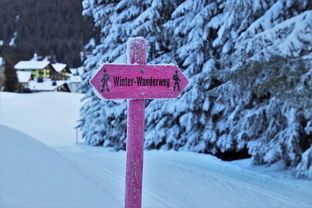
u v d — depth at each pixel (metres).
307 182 6.66
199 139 10.91
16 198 3.34
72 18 145.88
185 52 10.53
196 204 4.92
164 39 11.90
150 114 11.86
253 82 6.95
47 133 25.86
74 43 129.62
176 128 11.48
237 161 9.20
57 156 5.61
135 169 2.36
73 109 39.09
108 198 4.13
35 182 3.94
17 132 6.64
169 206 4.71
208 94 9.77
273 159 7.54
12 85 56.06
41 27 145.62
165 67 2.43
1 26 154.25
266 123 8.16
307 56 5.82
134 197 2.35
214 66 10.11
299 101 6.04
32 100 41.44
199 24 9.95
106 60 14.12
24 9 156.50
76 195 3.93
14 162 4.39
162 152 10.51
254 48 6.16
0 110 34.50
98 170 6.51
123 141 14.41
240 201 5.23
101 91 2.21
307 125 7.01
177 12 10.70
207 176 6.80
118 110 13.98
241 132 9.02
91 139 16.17
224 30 8.42
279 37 6.00
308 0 6.73
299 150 7.34
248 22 8.03
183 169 7.44
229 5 7.68
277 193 5.82
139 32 11.85
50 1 155.75
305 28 5.66
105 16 15.27
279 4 6.85
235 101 9.38
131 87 2.31
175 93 2.48
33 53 126.56
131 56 2.34
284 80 6.25
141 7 13.05
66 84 72.88
